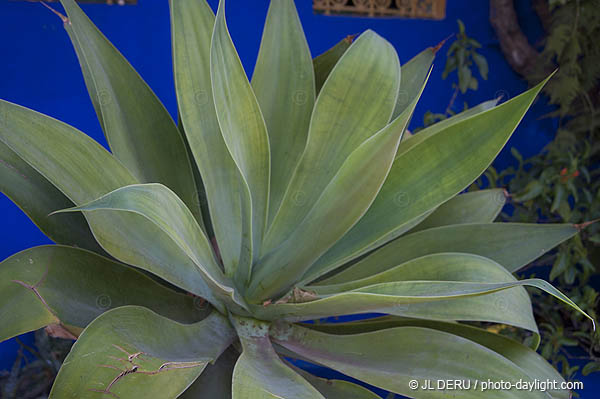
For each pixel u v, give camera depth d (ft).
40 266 4.17
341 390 4.69
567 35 7.29
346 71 4.75
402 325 4.90
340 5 7.52
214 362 4.47
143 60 7.07
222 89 4.27
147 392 3.80
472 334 4.79
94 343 3.82
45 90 6.77
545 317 7.25
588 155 7.21
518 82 8.31
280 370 4.32
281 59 5.12
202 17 4.62
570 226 4.94
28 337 6.51
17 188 4.36
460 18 7.94
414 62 5.28
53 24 6.70
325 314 4.44
